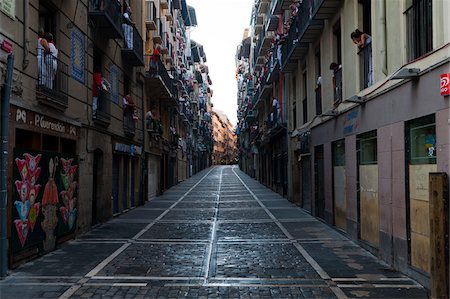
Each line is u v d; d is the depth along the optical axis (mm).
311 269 8133
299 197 21109
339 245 10516
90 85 12945
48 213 9641
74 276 7625
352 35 10641
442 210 5984
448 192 6016
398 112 7918
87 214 12609
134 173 20484
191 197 25500
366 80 10352
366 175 9984
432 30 6863
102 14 12828
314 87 16172
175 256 9305
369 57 10227
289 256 9289
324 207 14297
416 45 7582
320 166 15141
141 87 21594
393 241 8195
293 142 21375
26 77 8594
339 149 12492
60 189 10383
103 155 14320
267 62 30156
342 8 12336
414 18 7617
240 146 78875
